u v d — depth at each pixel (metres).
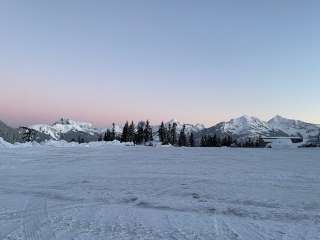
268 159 31.70
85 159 31.80
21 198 14.27
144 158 32.81
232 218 10.92
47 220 10.40
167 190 15.84
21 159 31.02
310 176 19.86
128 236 8.68
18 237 8.59
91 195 14.79
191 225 9.91
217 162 28.73
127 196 14.52
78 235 8.75
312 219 10.81
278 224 10.16
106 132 114.56
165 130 116.31
